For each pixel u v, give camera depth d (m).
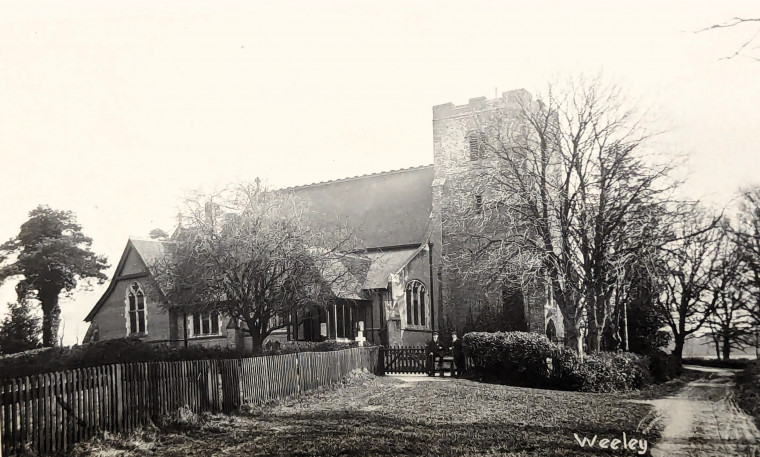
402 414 19.06
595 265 29.89
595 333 31.14
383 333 41.78
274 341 38.50
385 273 43.94
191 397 17.11
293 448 14.02
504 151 32.91
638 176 29.50
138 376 15.23
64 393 13.10
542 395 24.16
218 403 18.25
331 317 41.19
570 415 19.08
